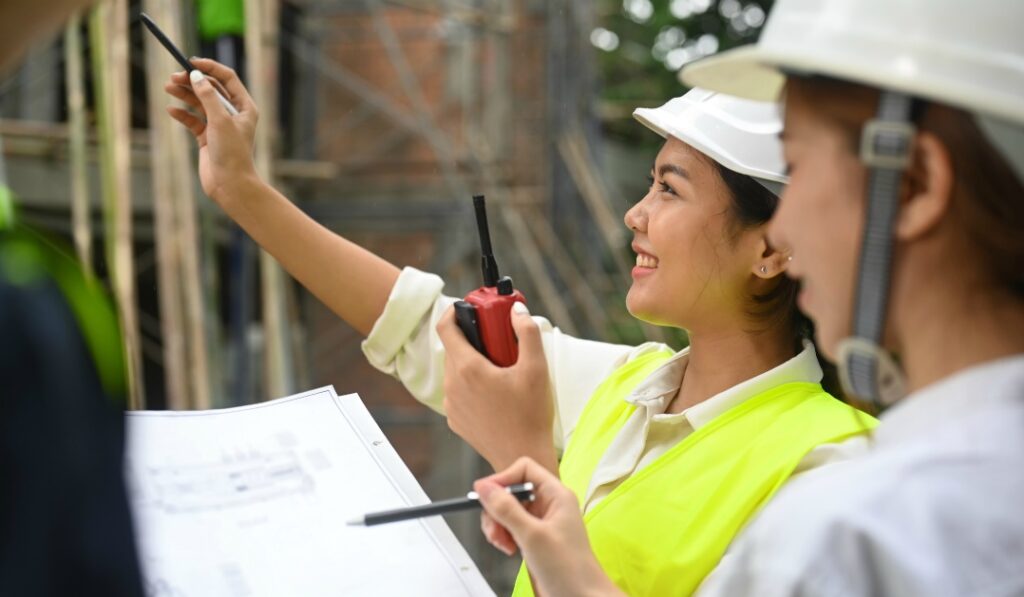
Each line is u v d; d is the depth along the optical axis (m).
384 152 6.61
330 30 6.65
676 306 1.46
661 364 1.58
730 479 1.31
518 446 1.24
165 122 4.06
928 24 0.81
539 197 6.79
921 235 0.81
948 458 0.76
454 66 6.59
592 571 1.06
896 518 0.74
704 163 1.43
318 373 6.52
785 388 1.40
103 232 5.09
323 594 1.14
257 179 1.64
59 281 0.71
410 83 6.35
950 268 0.82
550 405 1.27
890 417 0.83
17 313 0.67
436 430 6.49
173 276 4.04
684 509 1.32
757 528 0.81
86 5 0.78
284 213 1.66
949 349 0.82
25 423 0.65
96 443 0.68
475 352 1.27
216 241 5.05
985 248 0.81
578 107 7.36
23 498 0.65
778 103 1.06
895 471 0.76
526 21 6.93
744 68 1.07
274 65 5.06
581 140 7.18
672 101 1.52
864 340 0.84
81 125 4.22
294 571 1.15
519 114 6.89
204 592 1.10
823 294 0.88
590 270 7.18
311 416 1.38
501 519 1.07
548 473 1.13
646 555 1.31
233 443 1.31
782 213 0.90
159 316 5.94
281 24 6.49
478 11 6.41
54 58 5.29
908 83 0.80
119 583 0.68
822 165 0.86
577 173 7.02
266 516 1.22
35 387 0.66
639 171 10.30
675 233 1.43
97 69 4.04
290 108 6.59
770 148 1.37
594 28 8.19
